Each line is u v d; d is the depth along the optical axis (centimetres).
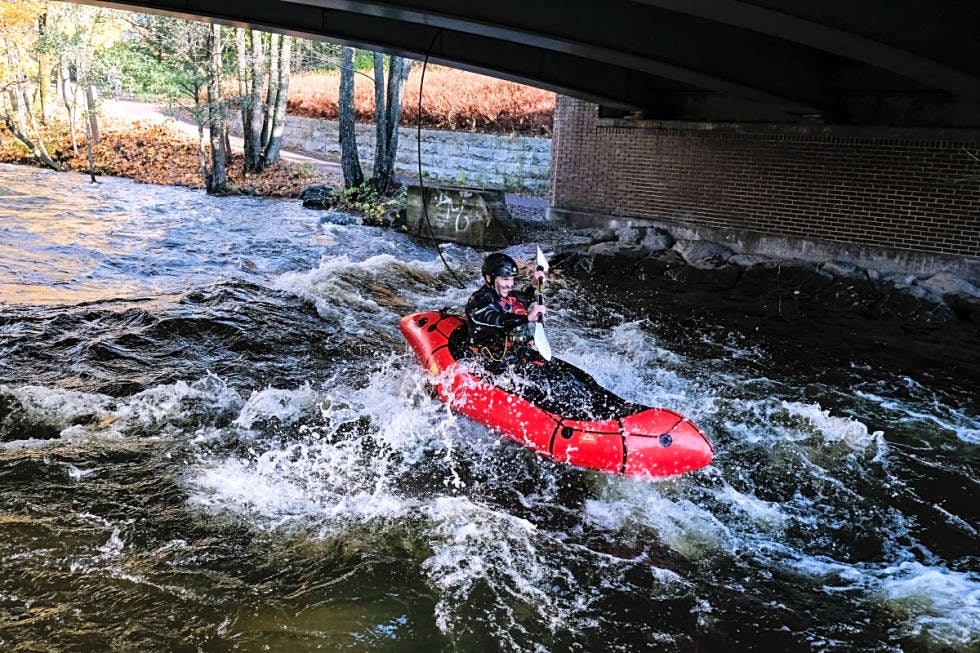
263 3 1126
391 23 1211
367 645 409
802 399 803
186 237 1399
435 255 1423
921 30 761
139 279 1085
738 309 1171
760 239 1463
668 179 1578
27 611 419
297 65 2698
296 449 623
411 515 535
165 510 526
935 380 888
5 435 614
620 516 553
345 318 974
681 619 446
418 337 732
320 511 535
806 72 1209
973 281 1239
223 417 671
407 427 660
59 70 2325
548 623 436
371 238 1515
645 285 1302
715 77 1088
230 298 981
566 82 1389
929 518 577
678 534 535
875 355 975
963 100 1223
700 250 1454
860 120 1320
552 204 1762
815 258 1402
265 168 2233
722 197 1508
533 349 649
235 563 473
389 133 1836
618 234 1586
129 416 659
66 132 2495
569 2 980
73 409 662
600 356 901
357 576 467
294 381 764
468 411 642
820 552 525
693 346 975
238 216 1659
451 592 457
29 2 2048
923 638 436
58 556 469
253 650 401
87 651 393
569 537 523
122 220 1519
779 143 1417
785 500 591
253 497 548
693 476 616
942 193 1255
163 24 1916
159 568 464
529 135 2369
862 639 435
